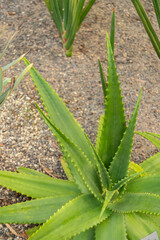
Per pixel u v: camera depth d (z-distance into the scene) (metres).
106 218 1.38
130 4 2.89
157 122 2.09
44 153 1.87
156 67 2.39
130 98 2.18
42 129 1.97
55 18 2.34
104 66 2.33
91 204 1.38
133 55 2.44
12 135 1.92
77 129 1.48
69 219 1.31
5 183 1.47
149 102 2.18
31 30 2.47
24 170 1.67
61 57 2.34
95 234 1.35
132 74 2.32
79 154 1.37
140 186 1.45
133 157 1.92
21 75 1.37
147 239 1.36
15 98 2.08
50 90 1.45
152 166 1.65
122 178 1.45
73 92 2.16
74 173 1.39
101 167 1.40
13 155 1.83
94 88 2.20
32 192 1.48
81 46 2.43
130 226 1.39
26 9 2.63
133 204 1.38
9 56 2.29
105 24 2.62
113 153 1.46
